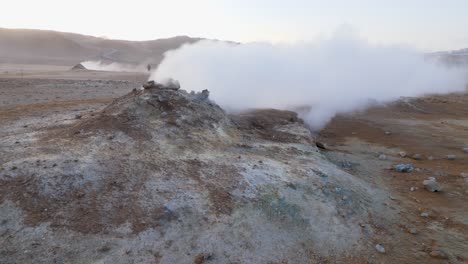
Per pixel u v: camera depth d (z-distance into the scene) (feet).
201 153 29.60
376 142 52.06
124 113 32.58
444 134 57.36
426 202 30.66
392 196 31.12
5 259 17.03
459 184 35.17
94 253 18.11
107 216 20.42
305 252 21.03
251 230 21.43
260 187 25.12
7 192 20.61
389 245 23.06
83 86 74.33
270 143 37.42
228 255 19.49
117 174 23.81
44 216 19.67
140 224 20.24
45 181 21.71
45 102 51.34
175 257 18.72
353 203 26.86
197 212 21.72
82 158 24.68
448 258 22.21
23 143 27.30
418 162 42.86
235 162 28.63
